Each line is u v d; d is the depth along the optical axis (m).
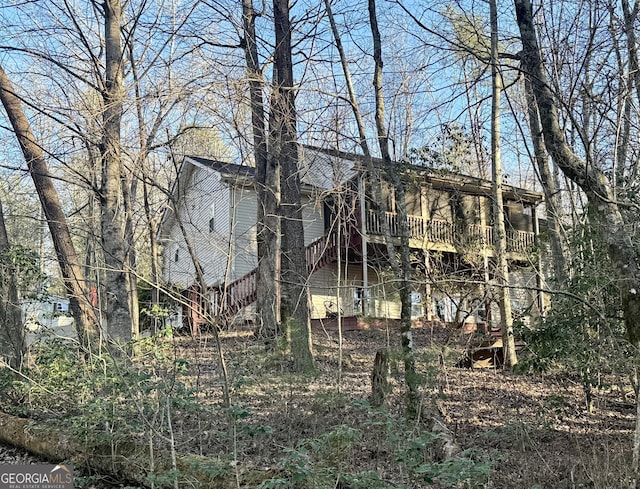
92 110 5.74
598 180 5.11
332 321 13.57
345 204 8.73
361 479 3.54
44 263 9.41
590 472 4.56
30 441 5.86
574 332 5.92
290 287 9.73
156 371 6.09
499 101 10.64
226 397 5.45
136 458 4.71
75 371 5.93
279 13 9.89
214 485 4.12
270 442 5.35
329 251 15.62
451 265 12.95
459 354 8.16
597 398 7.86
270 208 10.23
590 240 5.87
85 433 5.12
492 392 8.13
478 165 12.52
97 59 10.55
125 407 5.34
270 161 10.38
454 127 11.03
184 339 8.53
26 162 9.13
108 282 8.69
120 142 5.86
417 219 15.33
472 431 6.23
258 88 6.38
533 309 8.63
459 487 4.17
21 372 6.93
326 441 3.63
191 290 6.66
